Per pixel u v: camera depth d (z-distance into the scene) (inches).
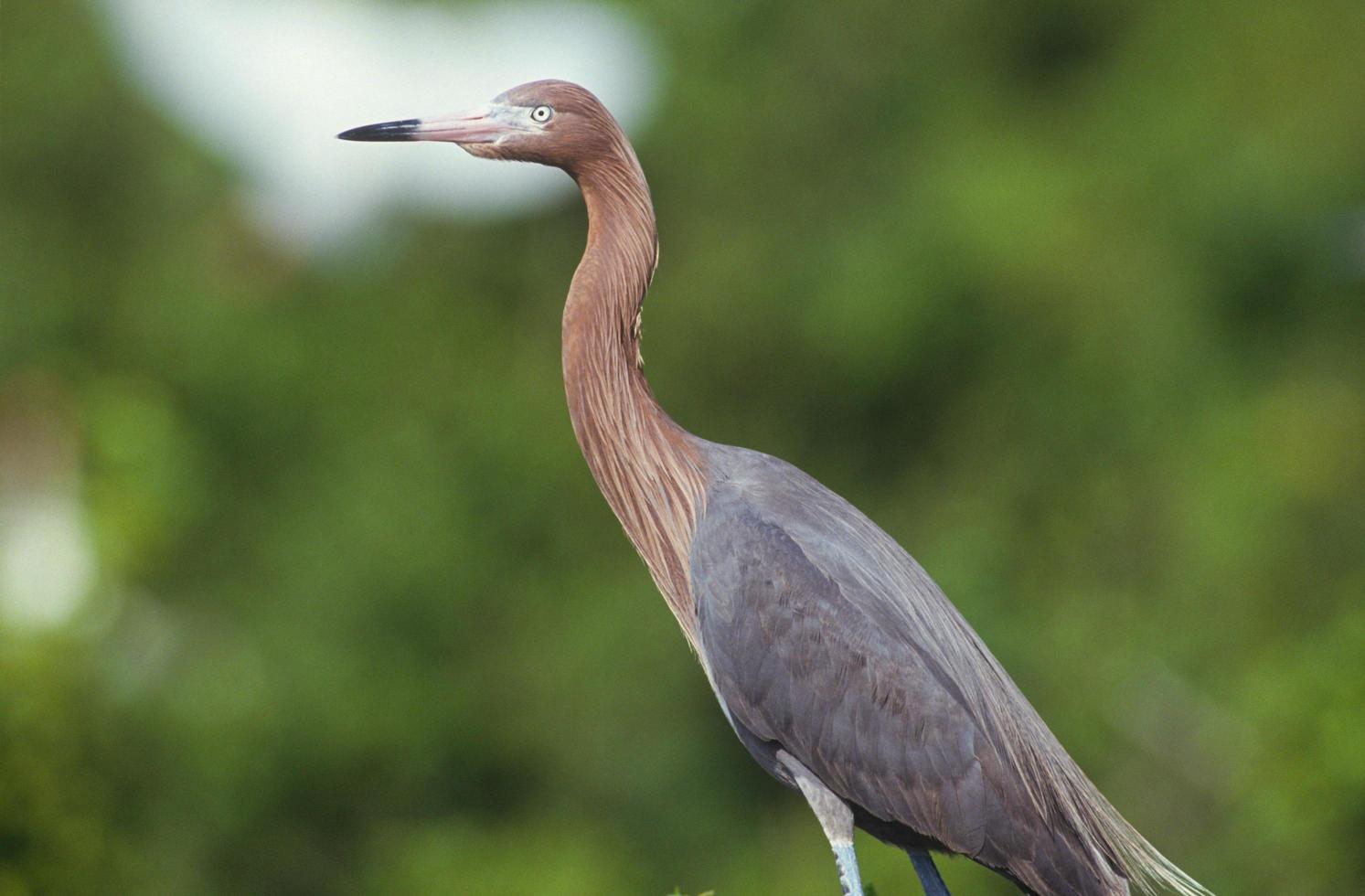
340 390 757.9
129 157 847.1
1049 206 738.8
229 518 707.4
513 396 743.7
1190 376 725.3
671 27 813.9
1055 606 670.5
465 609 679.1
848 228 756.6
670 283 751.7
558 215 798.5
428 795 645.9
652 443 254.5
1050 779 247.4
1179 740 611.2
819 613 240.7
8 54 845.2
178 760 557.9
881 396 724.0
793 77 792.3
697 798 637.3
